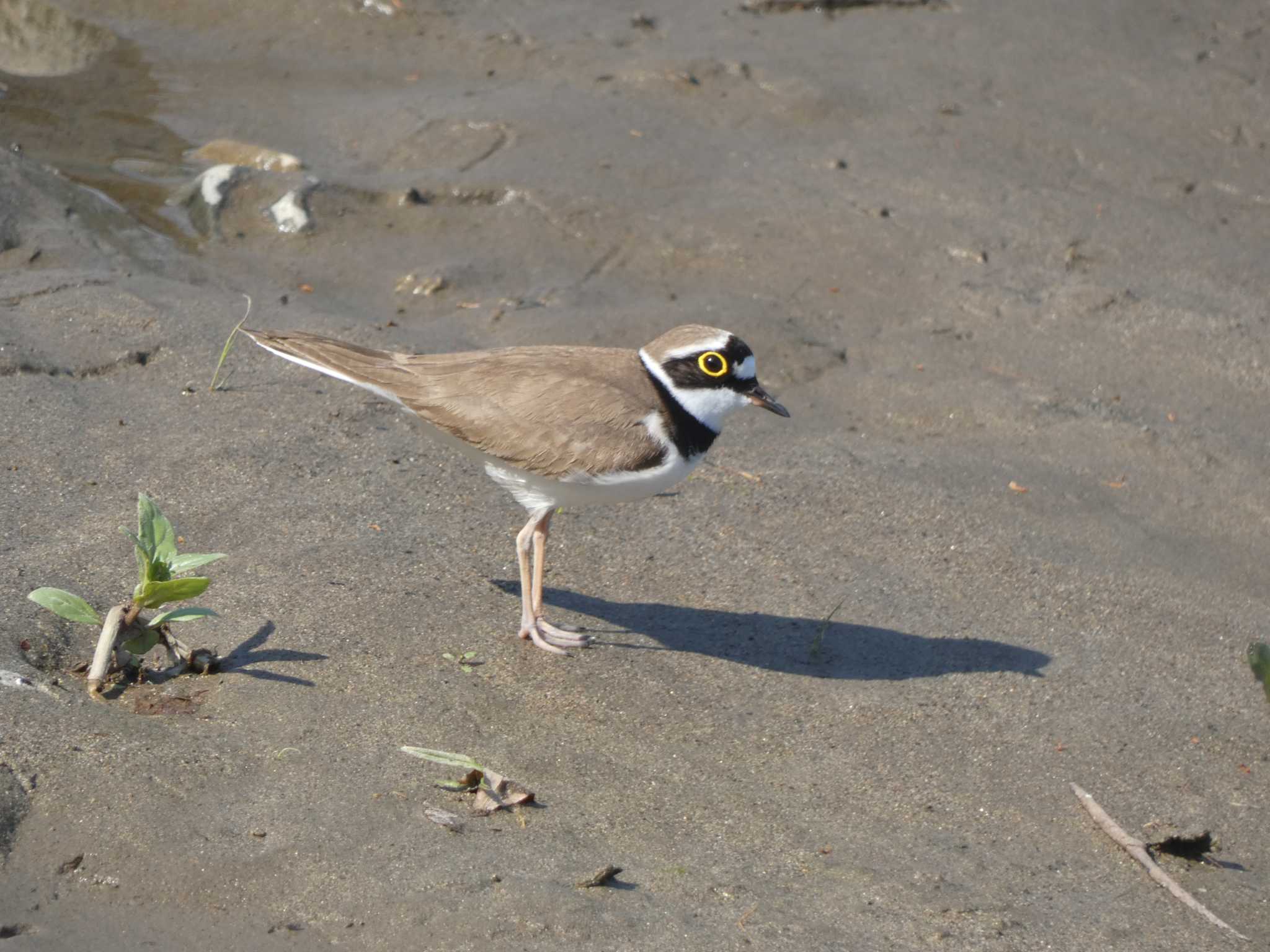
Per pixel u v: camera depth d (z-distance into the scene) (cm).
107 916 703
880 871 796
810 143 1855
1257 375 1462
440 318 1474
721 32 2155
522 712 905
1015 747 931
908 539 1170
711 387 986
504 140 1803
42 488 1066
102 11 2100
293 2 2144
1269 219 1758
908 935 743
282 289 1489
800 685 976
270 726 847
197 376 1262
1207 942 761
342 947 697
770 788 864
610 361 1002
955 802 870
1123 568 1163
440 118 1844
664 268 1595
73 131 1775
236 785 793
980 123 1925
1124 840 838
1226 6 2281
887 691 978
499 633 981
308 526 1067
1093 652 1048
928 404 1396
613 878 761
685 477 1012
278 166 1700
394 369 1009
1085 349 1497
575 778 848
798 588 1091
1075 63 2100
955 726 946
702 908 747
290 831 764
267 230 1608
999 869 809
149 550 870
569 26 2150
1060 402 1409
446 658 942
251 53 2025
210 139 1783
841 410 1385
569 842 788
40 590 864
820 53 2094
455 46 2072
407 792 808
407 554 1053
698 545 1135
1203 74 2078
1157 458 1333
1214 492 1289
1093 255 1650
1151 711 984
